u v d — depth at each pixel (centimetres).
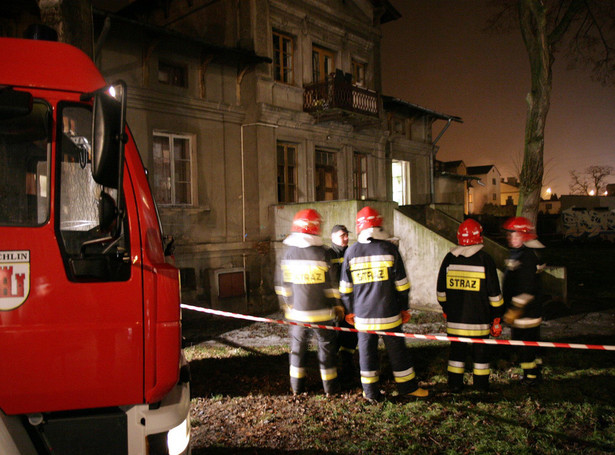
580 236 3247
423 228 1034
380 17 1673
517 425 417
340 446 382
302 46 1356
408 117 1861
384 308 461
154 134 1027
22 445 201
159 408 218
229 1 1201
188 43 1073
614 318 927
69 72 228
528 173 1170
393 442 388
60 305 205
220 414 451
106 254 223
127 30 963
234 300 1077
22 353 200
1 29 853
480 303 479
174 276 224
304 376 497
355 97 1397
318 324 476
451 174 2208
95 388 206
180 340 228
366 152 1595
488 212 5000
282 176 1291
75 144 226
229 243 1130
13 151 216
